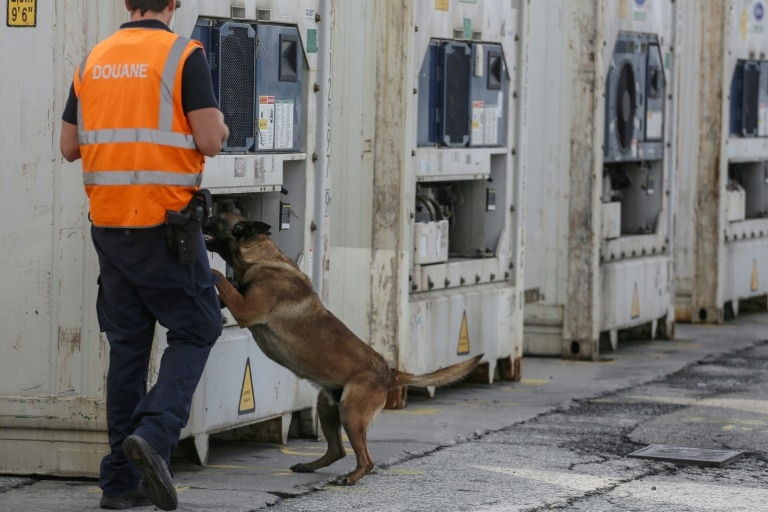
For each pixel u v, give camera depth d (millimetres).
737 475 10875
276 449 11641
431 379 10680
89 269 9812
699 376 16406
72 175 9781
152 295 8797
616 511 9508
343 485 10188
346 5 13578
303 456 11328
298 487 10047
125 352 8969
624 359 17766
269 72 11148
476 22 14852
